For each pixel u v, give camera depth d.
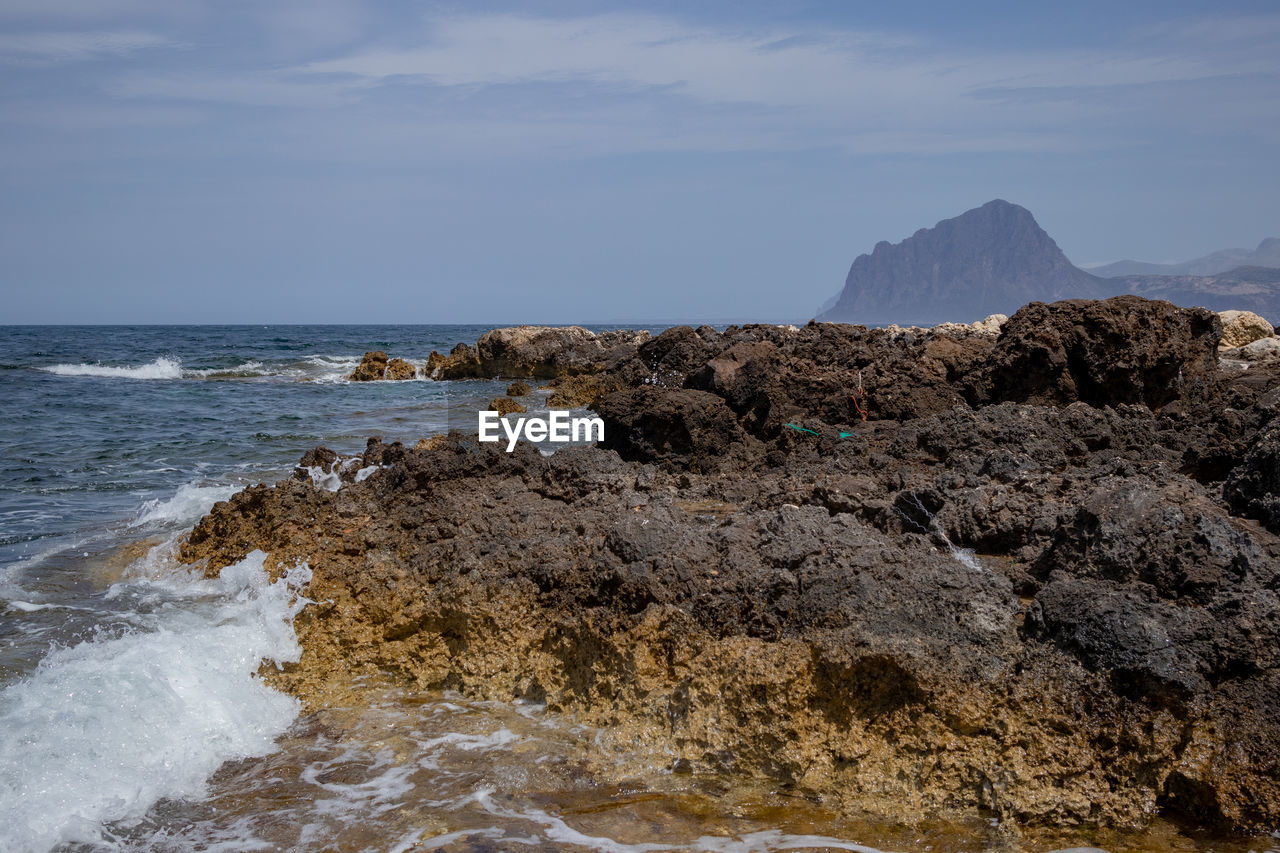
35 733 4.91
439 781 4.96
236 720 5.54
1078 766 4.55
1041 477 7.16
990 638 5.07
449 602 6.34
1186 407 10.79
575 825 4.54
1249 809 4.28
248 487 8.27
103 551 8.70
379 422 19.23
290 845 4.38
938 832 4.46
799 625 5.30
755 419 11.46
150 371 33.38
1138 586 5.22
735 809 4.68
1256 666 4.60
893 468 8.81
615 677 5.58
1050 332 10.60
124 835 4.46
